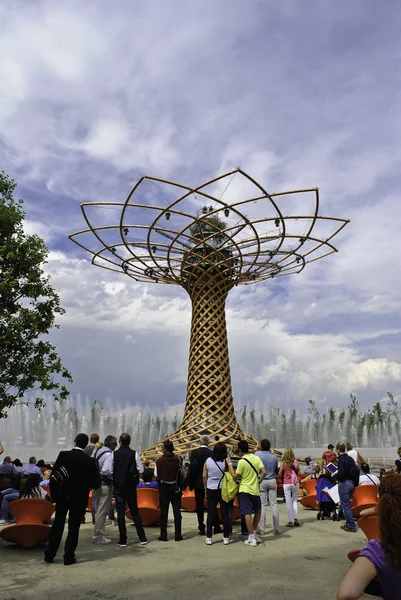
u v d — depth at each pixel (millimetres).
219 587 5680
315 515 11781
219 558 7117
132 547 7855
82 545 8000
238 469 8266
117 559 7020
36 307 15125
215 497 8188
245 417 49000
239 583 5844
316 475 14336
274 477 9297
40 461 12906
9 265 14477
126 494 8047
